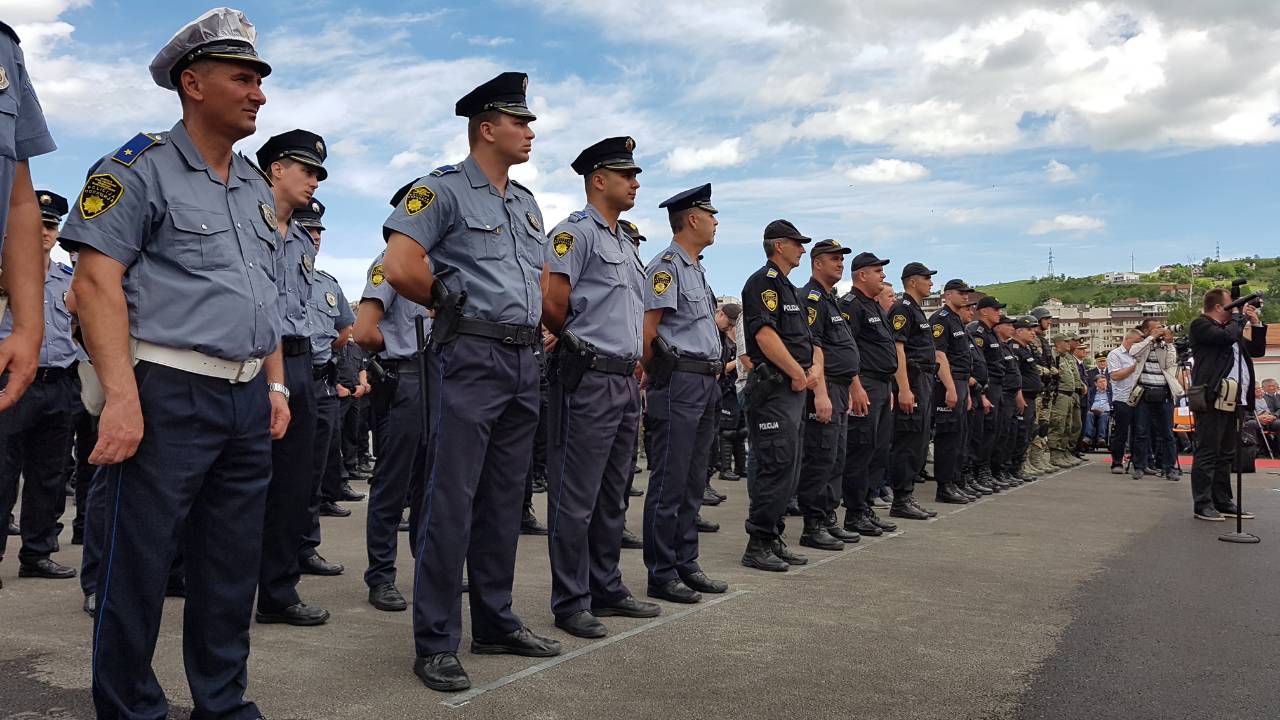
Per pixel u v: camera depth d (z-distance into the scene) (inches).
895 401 299.7
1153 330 442.6
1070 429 519.8
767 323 203.9
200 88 97.2
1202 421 294.5
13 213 79.2
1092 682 127.0
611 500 162.4
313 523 200.5
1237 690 124.0
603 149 164.1
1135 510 319.9
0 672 126.6
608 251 160.4
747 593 183.5
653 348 178.9
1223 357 287.3
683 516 183.5
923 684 125.3
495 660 135.3
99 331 89.1
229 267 97.7
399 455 171.8
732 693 120.5
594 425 154.4
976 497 359.6
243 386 99.6
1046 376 463.8
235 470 101.0
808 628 154.9
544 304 153.1
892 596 180.7
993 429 380.2
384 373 179.3
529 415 137.3
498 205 134.5
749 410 208.8
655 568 177.9
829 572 206.2
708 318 186.5
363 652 138.9
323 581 193.6
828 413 222.2
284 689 120.4
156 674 126.6
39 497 195.8
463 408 128.6
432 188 129.3
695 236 187.8
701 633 151.2
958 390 341.7
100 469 159.5
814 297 239.6
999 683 126.2
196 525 100.9
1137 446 448.8
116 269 90.3
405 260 126.0
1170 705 118.0
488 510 136.9
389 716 110.3
